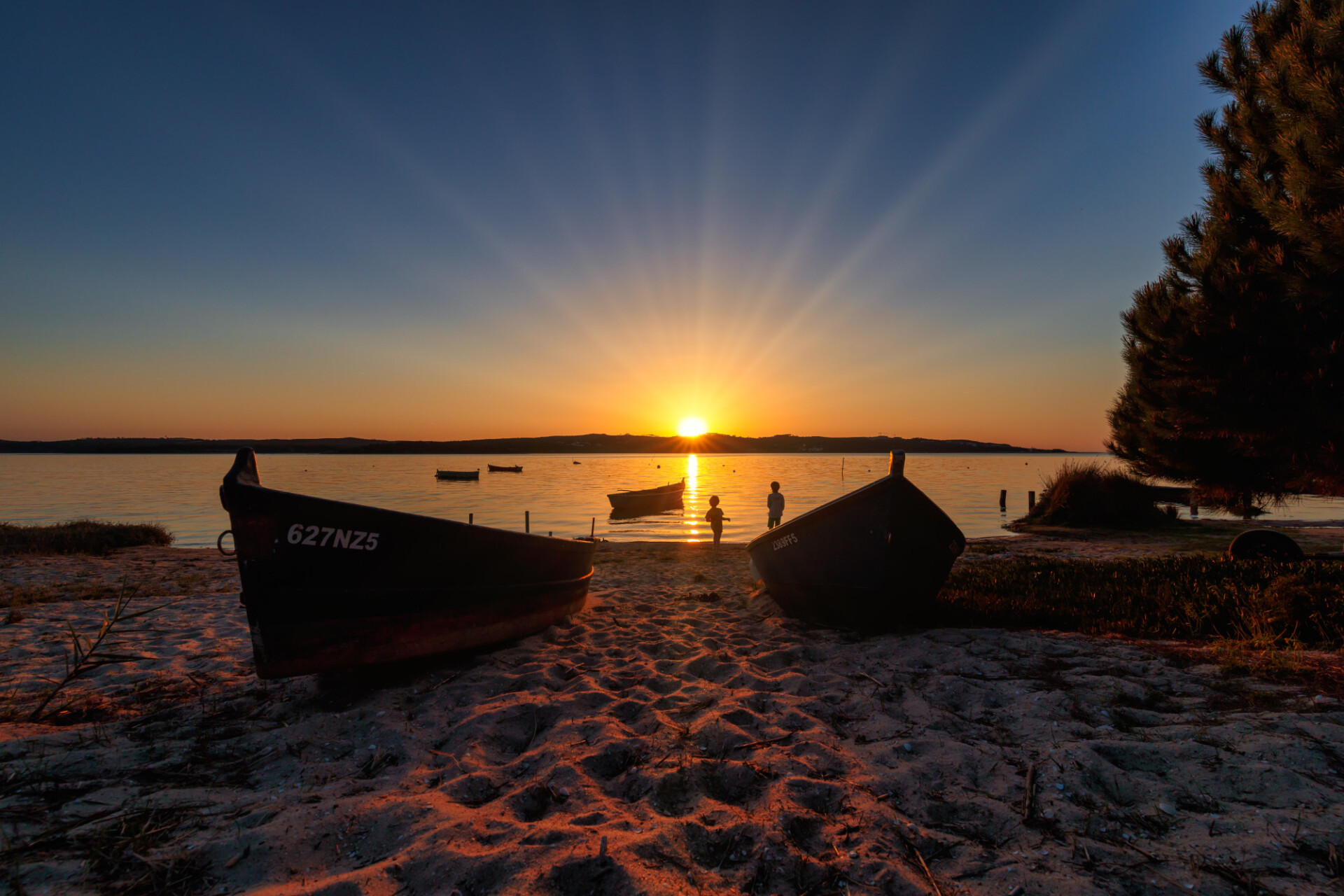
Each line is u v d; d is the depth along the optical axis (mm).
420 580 5219
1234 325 7152
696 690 4891
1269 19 7785
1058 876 2459
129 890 2404
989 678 4992
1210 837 2648
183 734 4055
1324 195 6242
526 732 4223
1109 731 3787
